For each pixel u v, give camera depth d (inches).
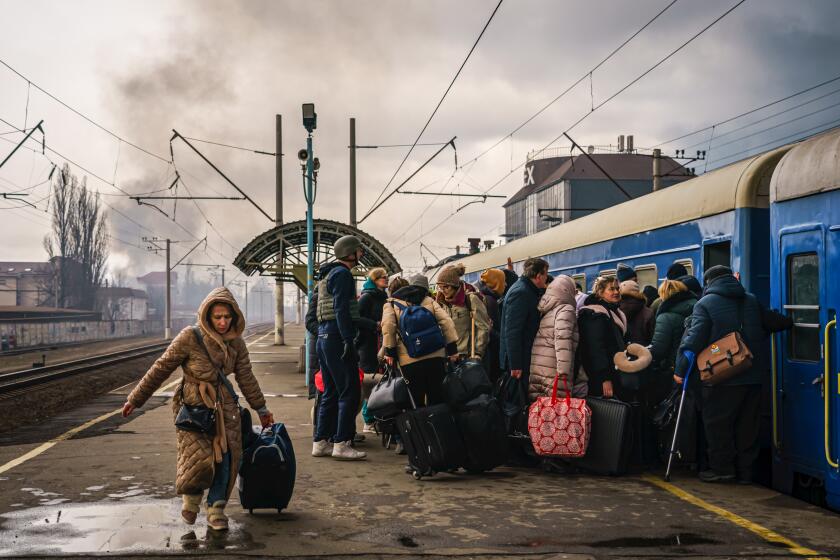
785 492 254.8
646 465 289.6
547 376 278.8
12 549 182.4
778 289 266.1
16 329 1962.4
